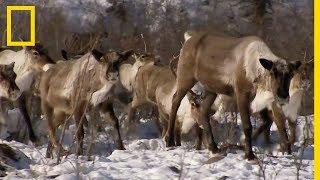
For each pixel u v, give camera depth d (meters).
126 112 49.78
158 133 46.72
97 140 38.16
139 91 46.97
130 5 85.06
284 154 36.66
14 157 30.70
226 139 37.72
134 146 39.75
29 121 42.59
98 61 35.06
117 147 37.19
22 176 26.98
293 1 88.56
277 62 32.03
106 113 36.91
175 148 37.84
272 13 87.50
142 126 48.88
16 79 44.00
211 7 88.12
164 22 82.94
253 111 33.34
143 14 84.75
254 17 87.25
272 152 37.31
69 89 35.34
